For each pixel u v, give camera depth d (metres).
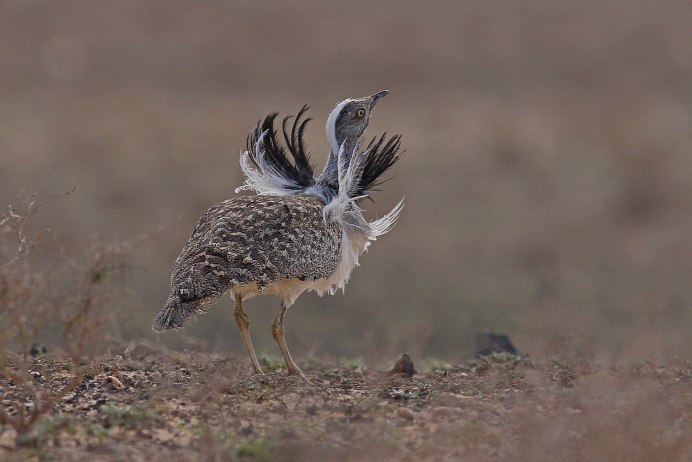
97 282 11.52
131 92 43.03
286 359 13.02
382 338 20.52
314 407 10.55
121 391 11.27
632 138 34.50
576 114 38.84
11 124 35.72
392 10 56.19
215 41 51.12
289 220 12.23
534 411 10.18
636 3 57.16
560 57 49.44
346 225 13.38
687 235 27.64
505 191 30.38
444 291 24.09
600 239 27.39
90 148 32.75
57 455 8.95
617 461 8.87
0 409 10.00
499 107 40.97
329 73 47.41
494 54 49.94
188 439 9.48
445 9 57.00
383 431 9.66
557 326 16.23
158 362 13.46
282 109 40.47
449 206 29.17
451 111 39.94
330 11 56.12
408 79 46.81
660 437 9.44
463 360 16.23
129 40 50.78
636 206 29.52
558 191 30.41
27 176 29.97
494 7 57.22
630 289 23.44
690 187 30.66
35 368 12.19
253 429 9.70
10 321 11.13
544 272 24.97
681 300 22.33
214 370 12.46
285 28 53.00
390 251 26.22
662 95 42.66
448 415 10.42
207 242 11.87
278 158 13.98
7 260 11.77
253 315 21.80
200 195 29.52
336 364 15.22
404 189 30.17
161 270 21.55
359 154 14.07
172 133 34.81
